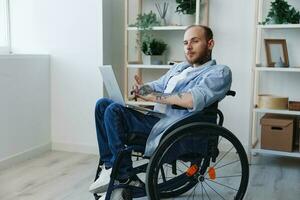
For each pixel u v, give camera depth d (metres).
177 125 1.76
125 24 3.13
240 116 3.20
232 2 3.11
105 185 1.82
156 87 2.15
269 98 2.85
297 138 2.96
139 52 3.30
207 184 2.42
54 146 3.26
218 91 1.83
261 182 2.48
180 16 3.13
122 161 1.74
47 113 3.21
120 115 1.78
